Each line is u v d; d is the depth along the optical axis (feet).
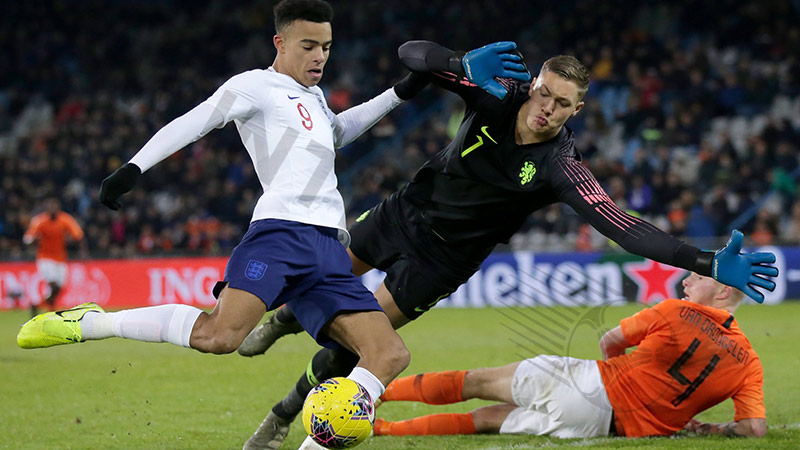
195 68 248.73
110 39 258.16
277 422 52.39
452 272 52.90
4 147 240.73
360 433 41.47
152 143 42.68
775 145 193.36
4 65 254.68
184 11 270.26
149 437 57.41
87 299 169.37
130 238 193.16
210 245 186.39
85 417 64.03
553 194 47.47
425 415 63.41
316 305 45.29
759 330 113.70
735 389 53.11
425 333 116.57
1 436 57.88
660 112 205.26
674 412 53.01
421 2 249.14
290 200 44.91
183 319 43.62
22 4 260.62
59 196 207.00
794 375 78.89
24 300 171.94
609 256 153.58
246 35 252.83
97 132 224.53
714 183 185.57
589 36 230.27
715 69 224.33
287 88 46.06
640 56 221.46
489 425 56.24
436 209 51.85
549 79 44.88
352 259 55.57
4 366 91.04
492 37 236.43
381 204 55.31
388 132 215.31
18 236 195.42
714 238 170.91
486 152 48.73
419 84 52.08
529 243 169.48
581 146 198.90
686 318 51.93
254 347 56.90
